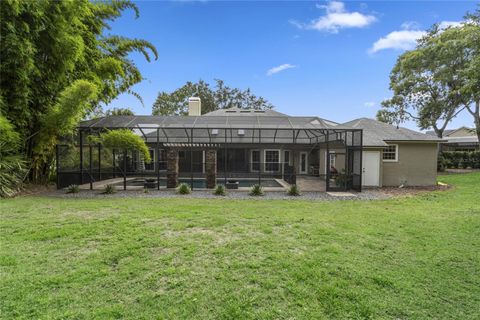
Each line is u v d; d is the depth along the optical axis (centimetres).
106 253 466
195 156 2234
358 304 338
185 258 453
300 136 1812
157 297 344
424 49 2575
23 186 1224
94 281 377
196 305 329
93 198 1091
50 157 1423
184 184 1307
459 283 393
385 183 1681
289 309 326
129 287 365
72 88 1148
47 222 646
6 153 1079
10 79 1028
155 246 501
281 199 1125
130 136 1270
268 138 1789
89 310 315
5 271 399
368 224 688
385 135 1738
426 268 438
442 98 2686
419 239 575
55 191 1294
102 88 1441
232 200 1067
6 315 302
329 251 494
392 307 334
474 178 1928
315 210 862
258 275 400
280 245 519
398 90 2897
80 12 1188
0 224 626
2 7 942
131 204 908
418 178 1681
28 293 343
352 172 1440
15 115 1084
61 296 339
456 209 894
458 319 316
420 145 1681
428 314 324
